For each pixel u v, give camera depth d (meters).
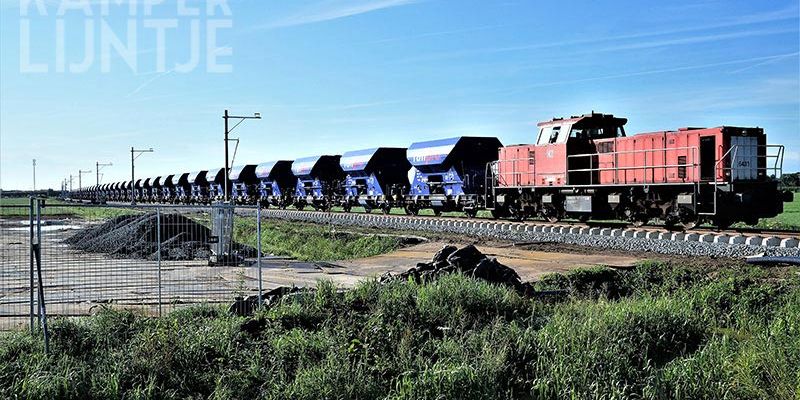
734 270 15.75
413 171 40.69
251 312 12.45
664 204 23.66
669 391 8.98
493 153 36.44
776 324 10.85
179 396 9.02
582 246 22.17
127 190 102.00
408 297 12.47
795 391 8.44
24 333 10.50
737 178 21.59
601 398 8.70
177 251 23.36
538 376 9.67
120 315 11.45
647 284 15.63
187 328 10.93
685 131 22.52
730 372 9.12
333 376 9.04
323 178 51.28
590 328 10.64
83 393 8.64
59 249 27.56
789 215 38.03
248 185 62.31
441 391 8.81
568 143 26.61
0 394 8.25
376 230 31.27
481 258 15.30
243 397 9.09
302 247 30.28
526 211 30.00
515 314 12.21
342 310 11.94
